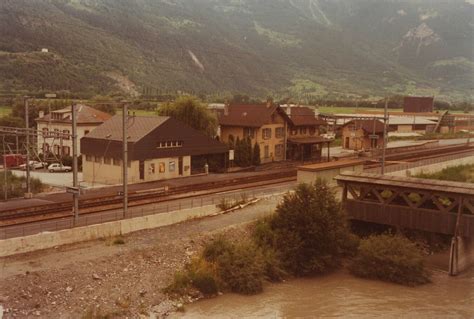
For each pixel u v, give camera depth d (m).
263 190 48.69
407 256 36.16
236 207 43.22
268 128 72.94
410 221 41.19
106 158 55.84
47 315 25.72
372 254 36.34
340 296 32.88
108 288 28.86
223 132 74.94
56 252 31.33
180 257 33.34
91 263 30.36
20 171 63.88
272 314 29.58
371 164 65.00
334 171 51.75
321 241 36.56
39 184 50.41
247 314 29.38
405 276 35.66
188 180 55.72
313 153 80.19
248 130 72.25
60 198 44.19
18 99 93.44
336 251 37.28
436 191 39.78
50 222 35.53
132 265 31.34
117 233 35.16
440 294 33.84
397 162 66.56
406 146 91.25
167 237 35.44
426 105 140.75
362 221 44.69
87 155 57.69
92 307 27.06
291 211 37.34
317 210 36.88
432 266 39.59
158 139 55.47
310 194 38.16
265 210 42.47
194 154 59.94
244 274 32.66
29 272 28.20
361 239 41.34
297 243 36.22
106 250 32.25
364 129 88.38
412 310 30.92
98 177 56.97
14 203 41.19
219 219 40.12
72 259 30.50
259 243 36.34
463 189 39.09
